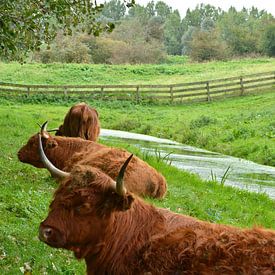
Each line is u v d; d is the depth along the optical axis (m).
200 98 47.44
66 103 46.94
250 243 4.65
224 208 12.40
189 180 15.02
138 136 32.19
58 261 7.42
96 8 11.71
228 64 70.31
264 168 22.53
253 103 43.25
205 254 4.66
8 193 10.25
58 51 79.44
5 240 7.77
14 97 47.00
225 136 30.59
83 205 4.73
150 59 89.31
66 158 11.54
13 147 16.52
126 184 10.52
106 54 87.00
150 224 5.05
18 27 11.45
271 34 91.81
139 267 4.88
